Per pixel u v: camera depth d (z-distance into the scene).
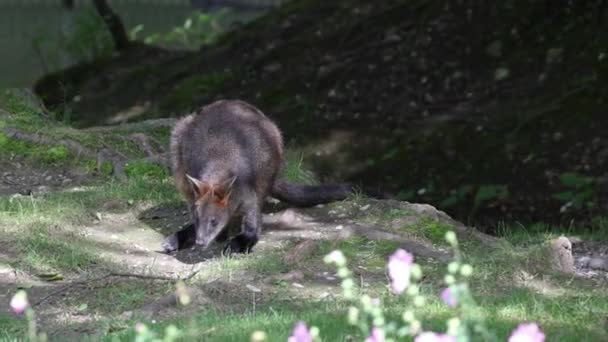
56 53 28.61
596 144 19.05
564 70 21.69
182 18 34.62
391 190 19.66
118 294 9.59
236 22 29.42
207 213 10.39
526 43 23.03
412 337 8.27
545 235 12.83
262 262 10.35
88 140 13.93
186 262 10.63
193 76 25.67
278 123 22.61
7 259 10.26
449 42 23.89
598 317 9.09
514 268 10.28
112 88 25.98
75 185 12.99
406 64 23.64
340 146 21.34
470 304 7.20
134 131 14.63
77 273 10.20
